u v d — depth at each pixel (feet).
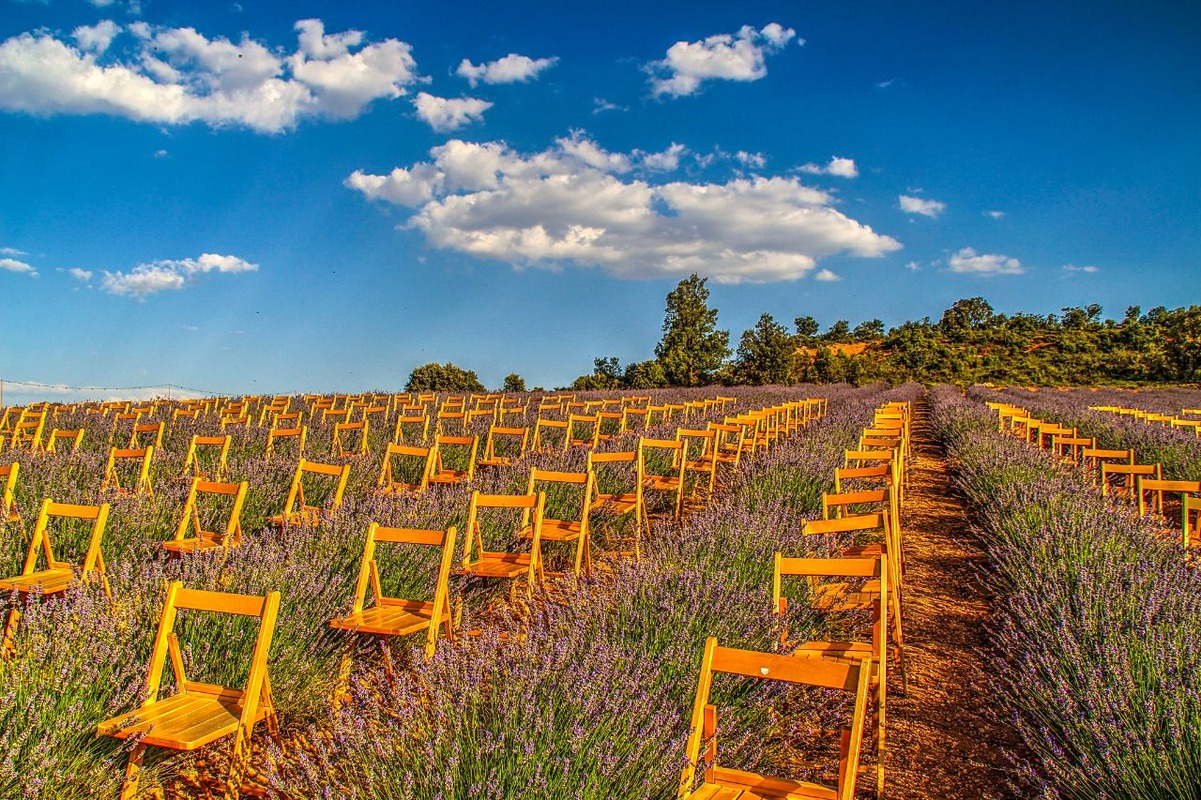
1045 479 24.18
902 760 11.10
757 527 17.28
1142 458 33.06
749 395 77.97
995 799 10.05
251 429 34.27
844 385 120.78
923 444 48.06
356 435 34.40
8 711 9.11
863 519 14.06
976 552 21.26
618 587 13.92
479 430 36.40
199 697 10.09
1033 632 13.61
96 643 10.61
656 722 8.96
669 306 132.57
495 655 10.87
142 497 19.27
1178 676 10.30
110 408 49.80
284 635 12.03
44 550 16.14
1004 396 84.58
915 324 225.15
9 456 24.26
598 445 30.81
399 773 8.38
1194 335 152.56
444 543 12.77
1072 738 10.13
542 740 8.49
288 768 9.86
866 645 11.80
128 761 9.33
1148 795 8.96
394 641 13.55
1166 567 15.65
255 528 19.88
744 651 8.68
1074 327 198.29
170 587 10.24
